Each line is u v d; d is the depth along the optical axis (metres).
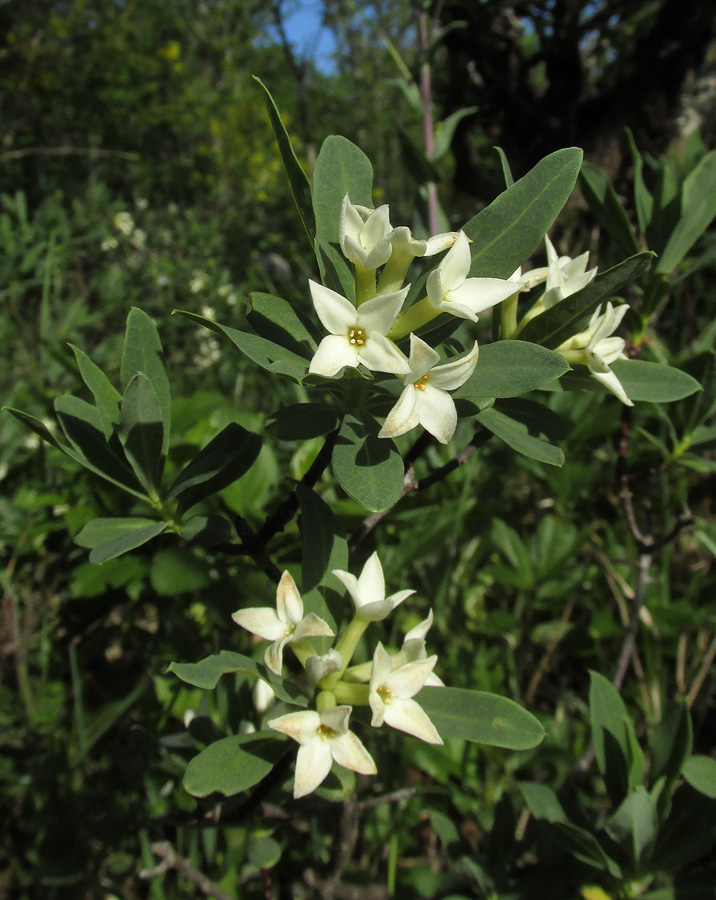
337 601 0.14
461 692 0.13
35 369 0.45
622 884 0.17
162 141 1.33
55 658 0.33
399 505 0.28
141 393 0.14
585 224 0.42
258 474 0.27
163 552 0.25
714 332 0.23
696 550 0.35
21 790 0.28
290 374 0.12
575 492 0.34
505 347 0.12
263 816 0.17
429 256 0.13
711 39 0.42
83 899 0.25
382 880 0.25
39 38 1.18
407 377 0.11
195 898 0.24
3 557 0.34
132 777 0.27
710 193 0.19
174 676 0.25
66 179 1.00
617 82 0.45
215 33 1.50
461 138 0.50
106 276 0.61
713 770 0.17
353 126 1.36
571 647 0.32
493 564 0.36
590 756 0.22
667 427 0.22
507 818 0.19
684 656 0.31
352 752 0.12
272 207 1.12
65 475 0.34
